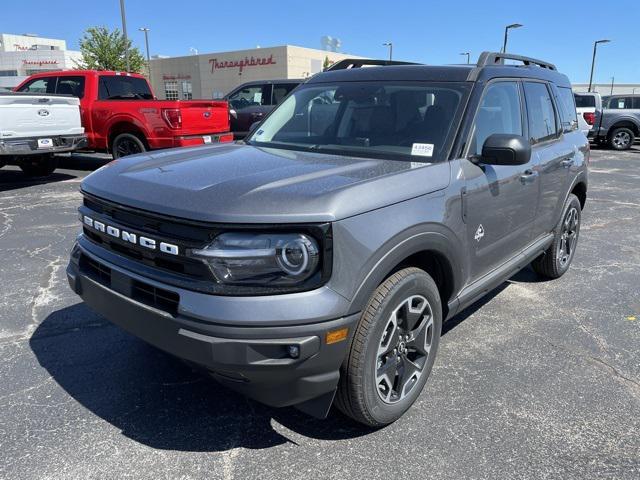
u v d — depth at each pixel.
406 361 2.79
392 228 2.44
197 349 2.20
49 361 3.41
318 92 3.79
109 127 10.30
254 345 2.14
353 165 2.80
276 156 3.10
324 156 3.11
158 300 2.37
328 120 3.54
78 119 9.59
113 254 2.63
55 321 3.98
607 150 18.44
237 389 2.35
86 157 13.52
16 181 9.98
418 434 2.73
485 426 2.80
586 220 7.71
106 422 2.79
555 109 4.57
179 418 2.84
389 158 3.06
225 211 2.18
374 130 3.30
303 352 2.17
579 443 2.68
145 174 2.71
